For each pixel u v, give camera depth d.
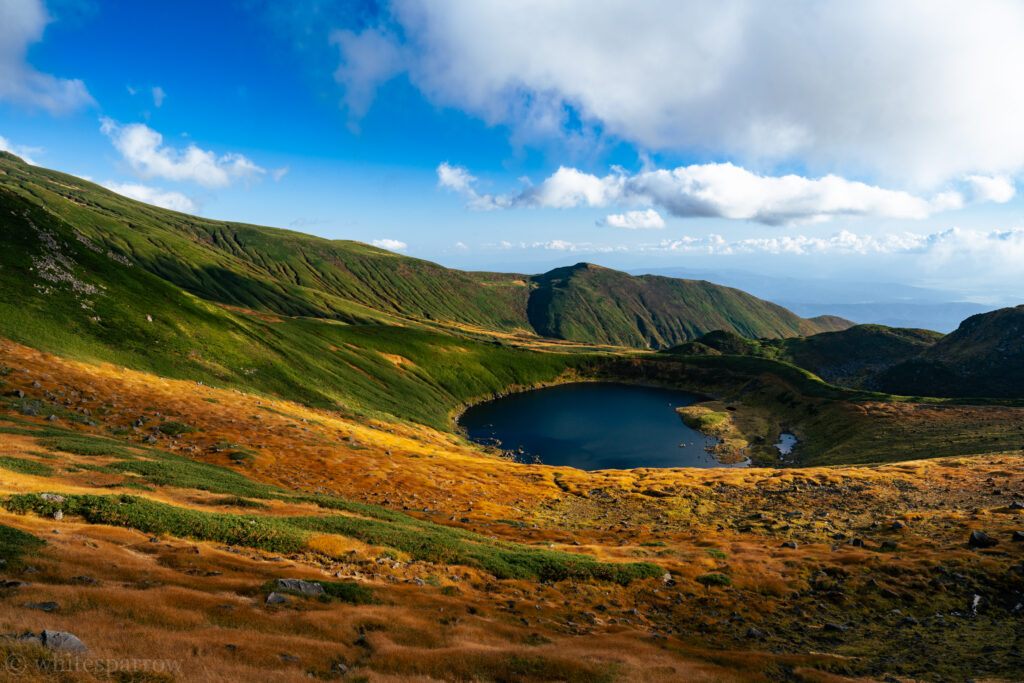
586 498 82.19
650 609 36.28
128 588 20.42
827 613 36.69
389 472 78.31
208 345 127.25
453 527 54.41
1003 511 54.56
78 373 83.69
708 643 30.27
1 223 111.00
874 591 39.25
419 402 189.00
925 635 32.22
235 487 47.31
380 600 27.47
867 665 27.08
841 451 141.62
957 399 164.62
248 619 20.11
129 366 98.56
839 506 69.25
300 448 80.88
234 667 15.66
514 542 50.06
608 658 23.67
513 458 152.00
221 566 27.09
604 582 39.28
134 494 36.53
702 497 81.88
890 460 119.62
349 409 137.88
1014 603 36.19
